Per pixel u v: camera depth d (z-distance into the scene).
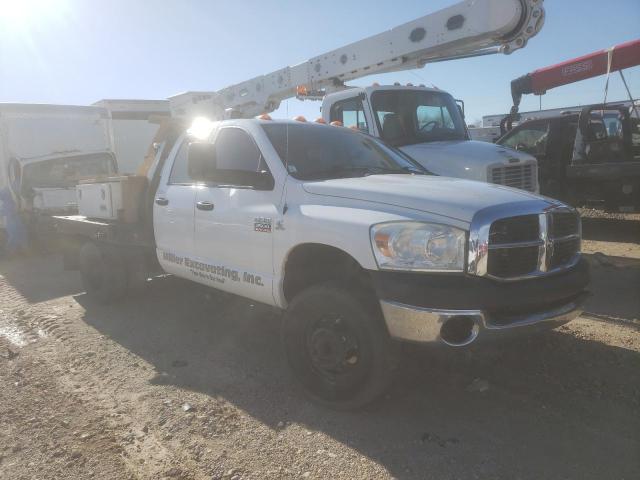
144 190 5.83
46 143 11.99
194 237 4.95
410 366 4.35
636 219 11.47
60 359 4.74
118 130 14.20
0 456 3.20
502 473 2.96
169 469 3.05
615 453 3.12
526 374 4.21
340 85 9.80
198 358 4.70
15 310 6.42
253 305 6.21
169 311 6.09
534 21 7.44
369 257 3.36
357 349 3.48
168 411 3.71
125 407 3.79
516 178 7.17
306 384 3.81
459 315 3.09
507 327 3.21
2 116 11.41
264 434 3.40
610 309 5.65
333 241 3.57
